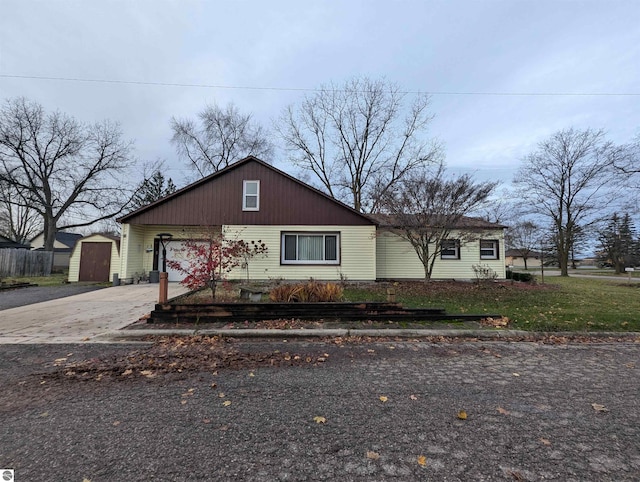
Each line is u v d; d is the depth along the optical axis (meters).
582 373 4.18
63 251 35.53
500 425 2.81
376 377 3.99
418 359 4.74
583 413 3.05
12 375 4.05
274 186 14.12
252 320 6.96
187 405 3.19
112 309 8.43
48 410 3.10
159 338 5.89
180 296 9.08
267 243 13.91
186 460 2.31
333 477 2.12
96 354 4.94
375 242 14.40
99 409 3.11
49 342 5.57
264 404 3.21
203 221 13.86
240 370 4.22
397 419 2.91
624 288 14.27
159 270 15.38
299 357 4.80
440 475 2.14
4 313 7.94
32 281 16.52
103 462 2.28
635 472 2.18
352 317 7.07
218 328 6.36
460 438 2.60
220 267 9.26
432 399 3.35
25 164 26.56
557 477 2.13
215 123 31.34
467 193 11.56
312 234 14.10
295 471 2.19
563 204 26.20
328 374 4.09
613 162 20.89
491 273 15.76
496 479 2.11
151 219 13.91
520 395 3.47
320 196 14.12
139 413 3.03
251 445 2.50
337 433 2.67
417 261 15.84
